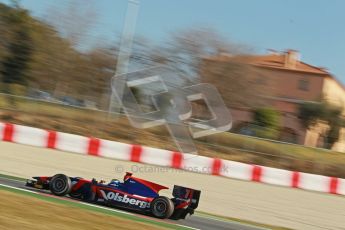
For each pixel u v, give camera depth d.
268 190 29.92
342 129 69.25
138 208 18.22
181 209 18.41
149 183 18.73
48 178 19.55
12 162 27.06
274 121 59.41
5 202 16.59
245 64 65.12
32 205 16.81
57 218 15.52
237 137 42.91
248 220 21.62
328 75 102.31
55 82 61.34
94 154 32.66
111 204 18.53
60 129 43.16
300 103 74.69
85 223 15.48
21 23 61.78
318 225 22.81
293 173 31.61
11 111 44.91
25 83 60.53
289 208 25.75
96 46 63.59
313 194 30.73
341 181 31.41
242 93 62.62
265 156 40.53
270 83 65.31
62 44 62.78
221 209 23.28
